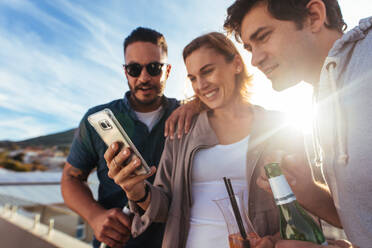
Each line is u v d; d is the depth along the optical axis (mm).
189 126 1369
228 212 770
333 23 836
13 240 2723
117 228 1263
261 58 915
